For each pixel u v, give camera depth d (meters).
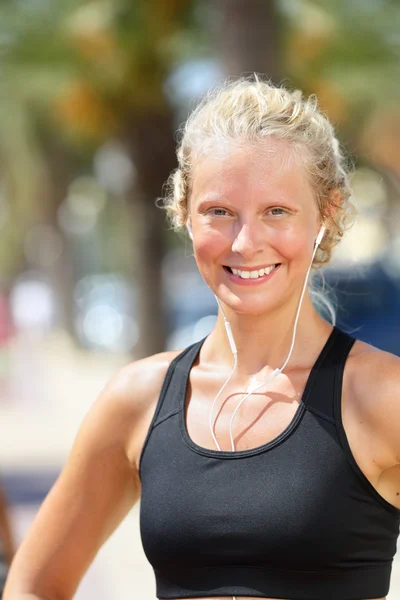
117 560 9.20
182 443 3.37
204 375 3.52
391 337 15.58
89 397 22.56
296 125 3.40
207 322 23.52
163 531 3.28
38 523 3.68
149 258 18.92
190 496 3.26
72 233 43.09
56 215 35.66
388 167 16.86
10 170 28.72
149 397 3.57
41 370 29.98
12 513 10.77
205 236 3.38
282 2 13.10
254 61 12.21
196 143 3.45
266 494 3.17
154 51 15.62
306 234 3.38
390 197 16.92
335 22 14.28
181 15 15.19
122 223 39.03
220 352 3.54
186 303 24.97
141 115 16.42
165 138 16.69
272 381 3.38
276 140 3.36
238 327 3.46
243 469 3.23
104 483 3.62
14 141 24.11
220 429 3.37
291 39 14.17
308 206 3.40
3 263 56.78
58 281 44.19
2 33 15.66
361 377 3.26
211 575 3.22
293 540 3.12
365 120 15.88
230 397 3.42
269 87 3.52
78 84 16.12
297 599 3.13
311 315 3.45
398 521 3.29
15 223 44.47
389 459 3.19
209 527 3.21
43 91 16.89
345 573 3.16
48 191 31.88
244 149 3.34
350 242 5.03
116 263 53.50
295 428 3.23
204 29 15.23
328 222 3.54
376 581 3.21
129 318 33.47
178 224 3.76
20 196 32.38
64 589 3.62
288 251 3.34
